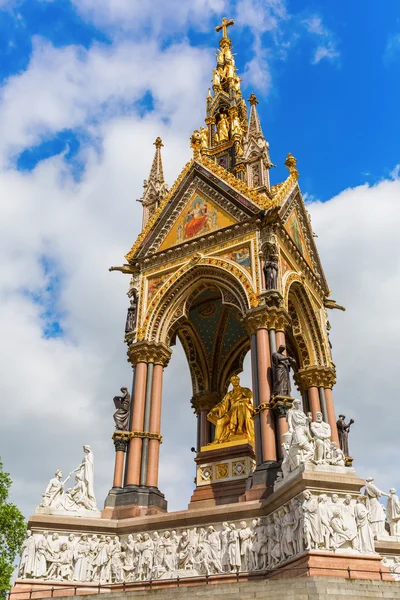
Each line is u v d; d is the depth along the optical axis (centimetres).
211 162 4006
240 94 5288
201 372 4225
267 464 2744
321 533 2109
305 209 4281
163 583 2645
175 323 3662
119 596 1988
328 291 4328
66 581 2723
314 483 2198
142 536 2872
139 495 3062
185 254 3753
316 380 3775
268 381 2983
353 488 2233
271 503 2523
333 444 2384
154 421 3331
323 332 3947
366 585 1814
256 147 3994
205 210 3828
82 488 3030
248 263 3416
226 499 3141
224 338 4256
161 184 4425
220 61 5556
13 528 4694
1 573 4462
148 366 3509
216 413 3634
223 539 2634
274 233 3478
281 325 3180
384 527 3023
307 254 4166
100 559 2839
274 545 2452
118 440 3269
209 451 3438
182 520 2797
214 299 4084
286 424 2805
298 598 1675
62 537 2844
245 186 3706
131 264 3944
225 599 1783
